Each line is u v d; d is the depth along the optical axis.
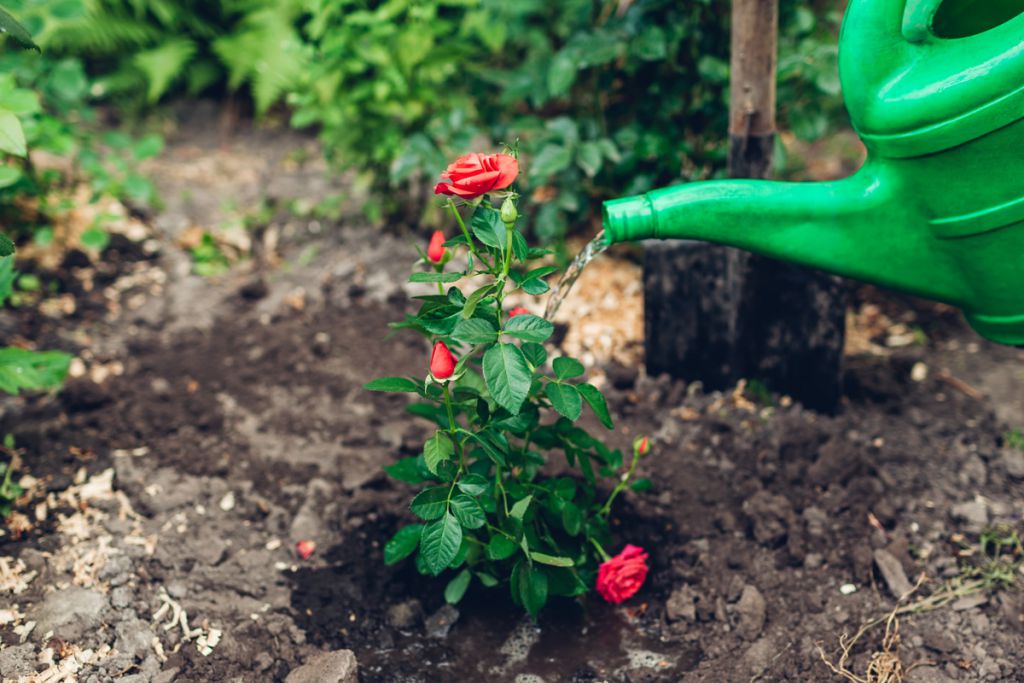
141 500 1.39
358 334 1.65
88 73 2.19
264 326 1.67
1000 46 1.13
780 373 1.52
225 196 1.91
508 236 1.15
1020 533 1.36
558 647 1.29
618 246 1.72
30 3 1.54
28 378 1.38
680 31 1.56
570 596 1.33
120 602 1.29
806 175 1.87
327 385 1.57
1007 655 1.25
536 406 1.24
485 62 1.81
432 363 1.14
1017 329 1.25
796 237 1.23
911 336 1.64
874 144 1.19
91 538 1.35
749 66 1.39
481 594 1.34
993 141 1.15
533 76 1.65
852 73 1.19
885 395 1.53
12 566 1.31
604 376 1.56
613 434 1.48
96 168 1.70
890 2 1.16
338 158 1.90
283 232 1.83
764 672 1.25
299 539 1.37
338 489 1.43
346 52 1.68
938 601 1.30
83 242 1.67
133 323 1.66
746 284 1.48
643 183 1.60
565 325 1.61
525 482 1.26
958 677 1.24
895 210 1.21
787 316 1.49
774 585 1.32
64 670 1.23
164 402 1.53
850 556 1.34
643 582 1.34
